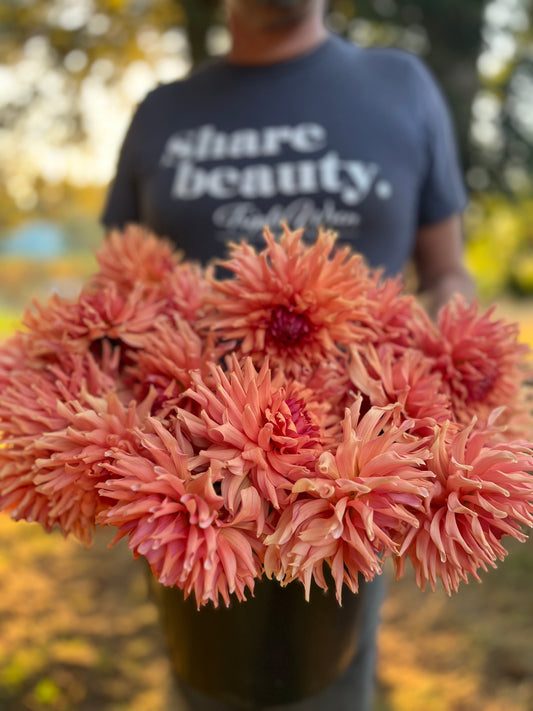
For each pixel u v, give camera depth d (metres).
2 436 0.35
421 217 0.78
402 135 0.70
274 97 0.70
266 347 0.33
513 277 4.27
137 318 0.37
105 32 1.94
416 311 0.39
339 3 2.04
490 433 0.29
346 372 0.35
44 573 1.41
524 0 2.41
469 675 1.11
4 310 5.04
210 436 0.29
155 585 0.43
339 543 0.28
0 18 1.90
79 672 1.12
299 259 0.33
